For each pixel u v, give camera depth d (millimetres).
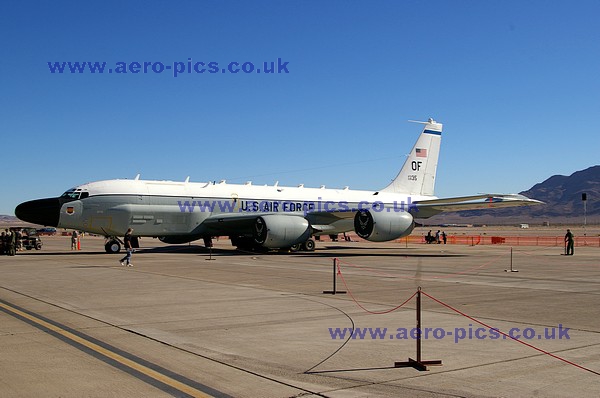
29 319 12141
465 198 35594
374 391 7281
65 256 33375
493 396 7109
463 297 16188
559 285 19438
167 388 7309
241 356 9039
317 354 9203
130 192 34781
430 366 8508
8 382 7512
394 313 13211
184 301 14969
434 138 46844
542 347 9781
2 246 34312
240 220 36188
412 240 72875
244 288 17891
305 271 24156
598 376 7996
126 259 27406
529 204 35281
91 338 10266
